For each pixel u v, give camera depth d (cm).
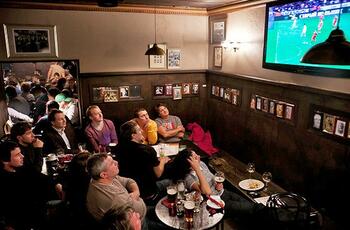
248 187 344
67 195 251
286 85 365
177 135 475
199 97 590
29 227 249
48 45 477
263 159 429
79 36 491
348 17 274
